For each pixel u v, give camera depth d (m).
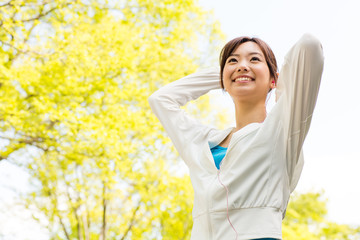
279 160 1.44
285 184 1.44
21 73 5.56
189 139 1.70
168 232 9.39
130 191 8.31
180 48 7.68
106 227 9.02
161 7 7.15
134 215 8.96
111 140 5.72
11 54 5.95
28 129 5.98
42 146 6.45
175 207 8.37
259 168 1.41
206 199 1.44
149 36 6.98
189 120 1.78
